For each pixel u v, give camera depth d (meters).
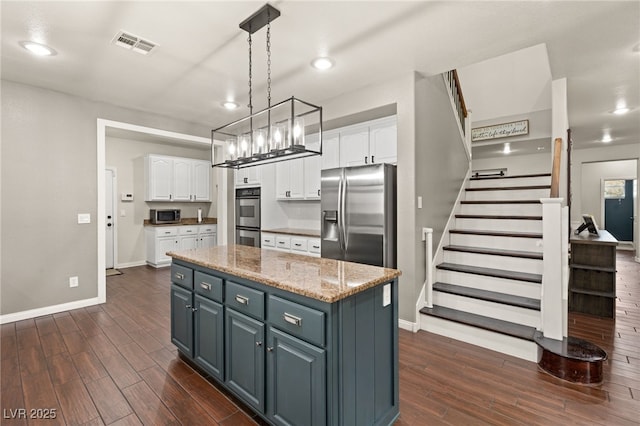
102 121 3.90
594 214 8.85
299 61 2.82
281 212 5.35
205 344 2.22
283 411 1.64
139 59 2.78
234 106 4.04
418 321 3.10
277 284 1.64
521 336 2.51
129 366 2.41
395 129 3.52
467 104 5.74
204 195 6.84
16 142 3.32
